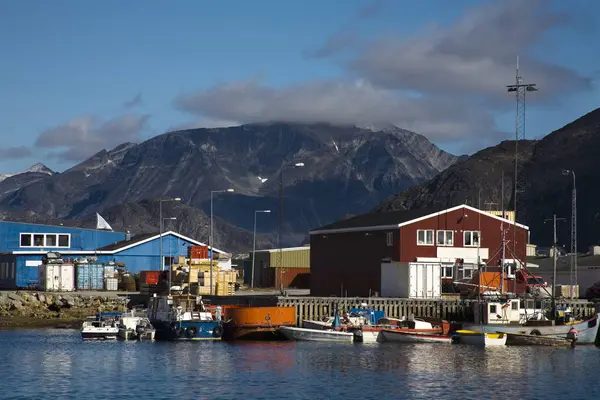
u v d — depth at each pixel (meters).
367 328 86.81
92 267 123.94
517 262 105.44
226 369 68.06
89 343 84.06
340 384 62.44
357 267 111.31
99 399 56.66
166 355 75.44
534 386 63.47
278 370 67.81
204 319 86.56
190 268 105.69
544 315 90.06
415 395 59.31
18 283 129.25
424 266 102.38
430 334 87.38
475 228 108.25
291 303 92.19
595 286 111.69
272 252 165.38
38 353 76.62
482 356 77.94
